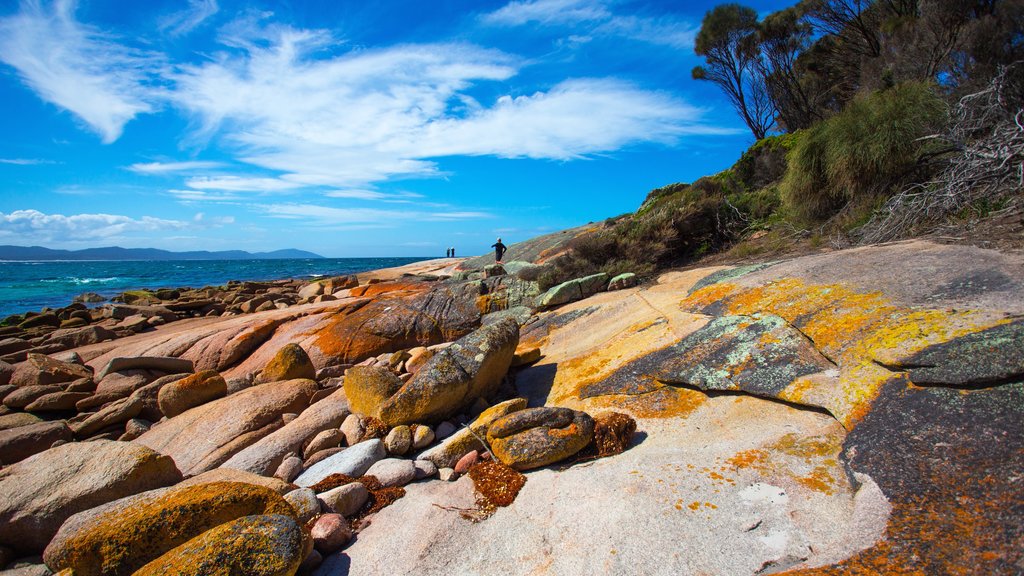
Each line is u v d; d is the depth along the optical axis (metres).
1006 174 6.54
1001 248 4.81
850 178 8.90
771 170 15.62
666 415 4.35
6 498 3.88
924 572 2.29
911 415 3.11
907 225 7.07
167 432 5.86
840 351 4.00
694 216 11.60
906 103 8.59
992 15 11.98
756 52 22.88
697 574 2.63
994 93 8.38
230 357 9.90
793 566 2.55
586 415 4.18
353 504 3.73
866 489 2.85
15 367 9.66
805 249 8.43
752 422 3.88
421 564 3.05
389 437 4.63
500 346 5.56
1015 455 2.58
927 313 3.85
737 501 3.07
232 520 3.21
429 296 10.76
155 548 3.10
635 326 6.25
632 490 3.33
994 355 3.06
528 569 2.88
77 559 3.04
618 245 11.41
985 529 2.34
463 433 4.42
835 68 20.78
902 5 17.17
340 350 9.39
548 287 10.54
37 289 37.97
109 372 8.80
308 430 5.20
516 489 3.66
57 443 6.62
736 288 5.97
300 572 3.11
